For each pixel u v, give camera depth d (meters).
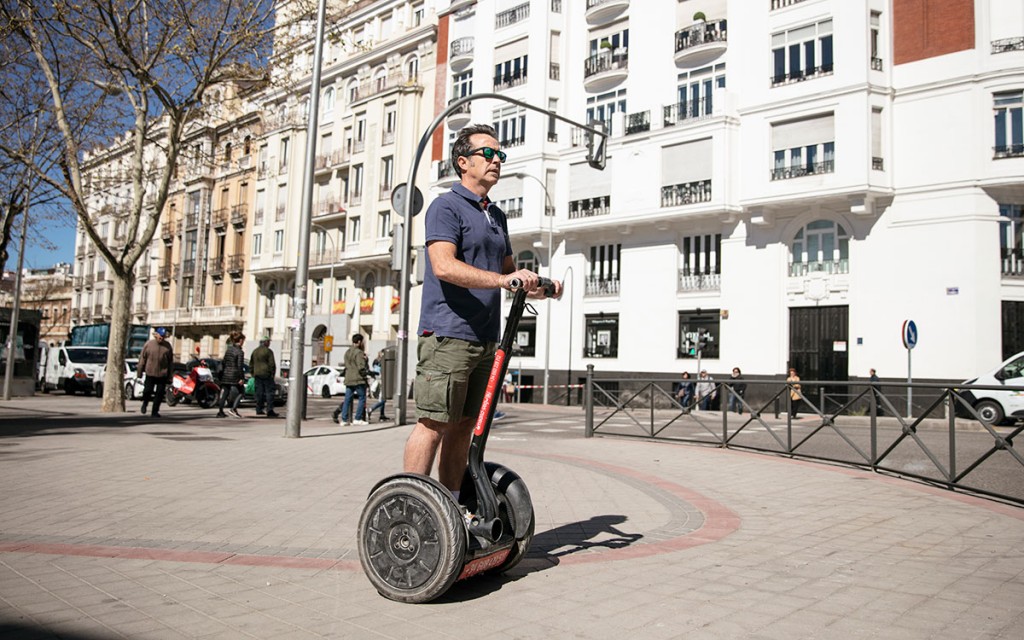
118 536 4.46
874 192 23.45
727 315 27.11
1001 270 22.30
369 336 42.78
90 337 45.84
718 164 26.75
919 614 3.35
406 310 14.26
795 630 3.09
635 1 30.91
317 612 3.18
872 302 23.94
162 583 3.54
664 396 12.59
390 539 3.39
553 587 3.68
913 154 23.50
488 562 3.60
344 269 44.72
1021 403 6.77
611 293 31.02
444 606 3.33
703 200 27.27
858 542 4.95
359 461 8.27
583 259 32.09
